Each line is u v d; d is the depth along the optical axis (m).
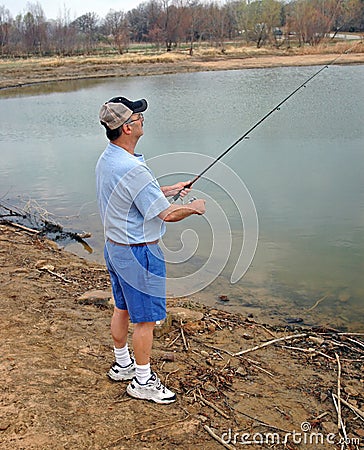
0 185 10.43
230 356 4.15
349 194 8.86
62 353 3.81
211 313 5.14
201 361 4.00
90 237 7.75
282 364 4.13
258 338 4.61
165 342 4.28
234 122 15.64
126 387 3.39
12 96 24.75
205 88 24.42
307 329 4.91
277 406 3.48
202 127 15.04
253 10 47.59
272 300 5.56
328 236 7.23
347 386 3.83
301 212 8.09
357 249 6.82
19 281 5.41
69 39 47.03
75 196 9.70
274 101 19.44
